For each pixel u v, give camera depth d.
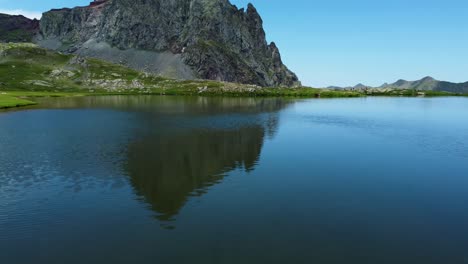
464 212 34.31
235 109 142.25
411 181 44.28
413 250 26.69
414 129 87.94
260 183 42.59
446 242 28.03
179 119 103.31
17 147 60.88
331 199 37.50
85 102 172.88
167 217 32.38
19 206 35.06
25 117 104.38
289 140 70.69
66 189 39.91
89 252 26.30
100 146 62.28
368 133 80.81
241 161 53.09
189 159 53.59
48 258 25.55
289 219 32.09
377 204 36.22
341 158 55.97
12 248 27.00
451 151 61.66
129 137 71.50
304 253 26.02
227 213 33.38
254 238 28.31
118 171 46.97
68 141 66.56
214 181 43.41
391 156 57.72
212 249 26.56
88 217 32.50
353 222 31.67
